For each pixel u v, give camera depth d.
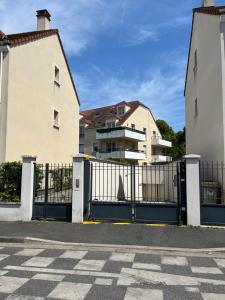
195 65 18.11
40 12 20.27
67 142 21.16
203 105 15.63
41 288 4.88
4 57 14.05
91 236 8.67
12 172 11.09
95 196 12.70
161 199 14.59
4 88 13.90
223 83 11.80
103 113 47.06
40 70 17.11
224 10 12.10
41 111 17.20
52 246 7.92
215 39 12.98
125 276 5.54
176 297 4.60
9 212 10.55
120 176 15.48
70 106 21.91
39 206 10.69
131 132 38.94
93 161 13.20
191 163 9.77
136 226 9.66
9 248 7.70
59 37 19.78
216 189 11.48
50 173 11.24
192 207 9.64
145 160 43.53
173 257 6.99
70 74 21.75
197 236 8.59
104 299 4.49
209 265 6.38
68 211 10.51
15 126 14.42
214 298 4.58
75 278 5.39
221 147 11.85
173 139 55.00
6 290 4.78
